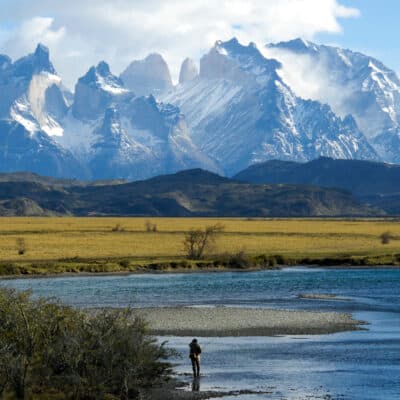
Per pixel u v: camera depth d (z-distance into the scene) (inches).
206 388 5605.3
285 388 5585.6
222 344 7244.1
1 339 5221.5
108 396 5182.1
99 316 5526.6
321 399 5300.2
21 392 5049.2
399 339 7445.9
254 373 6043.3
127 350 5315.0
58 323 5423.2
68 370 5231.3
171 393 5462.6
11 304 5428.2
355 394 5413.4
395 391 5482.3
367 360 6466.5
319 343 7253.9
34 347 5319.9
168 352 6397.6
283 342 7327.8
